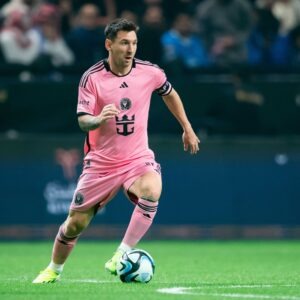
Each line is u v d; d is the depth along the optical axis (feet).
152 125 215.51
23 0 244.42
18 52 234.38
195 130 218.79
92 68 109.50
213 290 99.55
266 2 264.93
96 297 91.45
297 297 92.63
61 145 212.23
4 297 92.27
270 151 217.77
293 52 252.01
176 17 243.81
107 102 108.78
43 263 153.17
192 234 216.13
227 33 249.14
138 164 108.78
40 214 212.43
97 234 213.87
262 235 218.38
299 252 184.03
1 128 214.28
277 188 218.38
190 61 240.73
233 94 219.61
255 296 93.09
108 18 249.75
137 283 107.65
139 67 110.32
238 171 216.95
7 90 214.07
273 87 221.05
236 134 220.23
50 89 214.69
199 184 215.72
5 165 211.00
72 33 239.09
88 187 108.88
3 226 211.61
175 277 123.85
